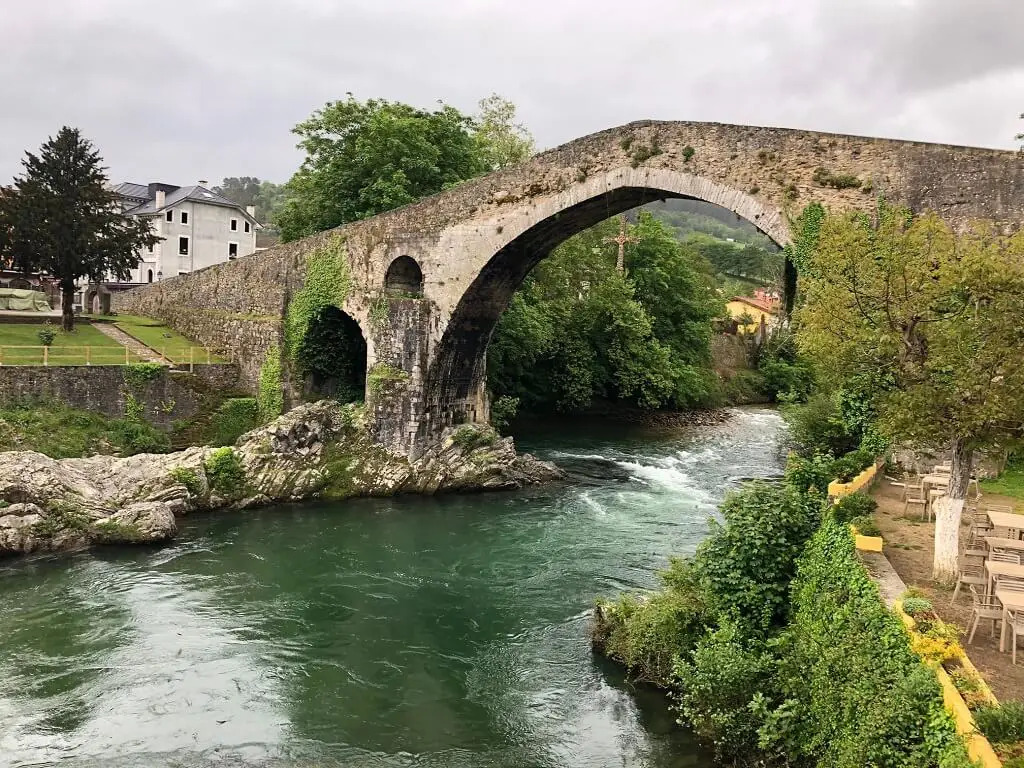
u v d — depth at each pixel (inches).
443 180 1391.5
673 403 1873.8
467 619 631.2
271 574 727.7
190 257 2288.4
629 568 751.1
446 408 1161.4
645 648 519.5
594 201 895.1
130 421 1059.9
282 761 430.6
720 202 760.3
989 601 386.9
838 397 767.1
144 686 508.7
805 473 663.1
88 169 1305.4
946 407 420.5
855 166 673.0
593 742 449.4
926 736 289.6
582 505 993.5
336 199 1408.7
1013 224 585.9
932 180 629.6
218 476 951.0
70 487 813.9
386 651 572.4
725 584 488.7
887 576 430.0
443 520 922.1
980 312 406.3
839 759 324.5
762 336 2443.4
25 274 1342.3
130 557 760.3
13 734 448.8
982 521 508.4
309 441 1042.7
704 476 1168.8
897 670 326.3
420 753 441.4
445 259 1063.6
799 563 480.7
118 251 1315.2
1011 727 260.8
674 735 451.2
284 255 1254.3
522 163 963.3
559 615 637.3
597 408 1779.0
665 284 1998.0
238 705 490.3
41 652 553.3
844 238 470.9
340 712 485.7
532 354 1507.1
